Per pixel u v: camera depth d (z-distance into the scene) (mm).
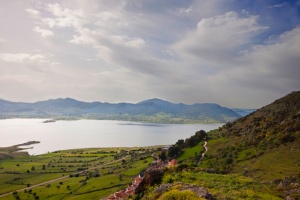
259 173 112938
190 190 34188
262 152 145750
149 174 47031
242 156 150500
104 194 157875
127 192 103312
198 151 187750
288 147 138500
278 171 108688
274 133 163375
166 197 32406
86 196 161875
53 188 192750
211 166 149250
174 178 45312
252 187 42500
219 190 38906
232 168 137375
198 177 45812
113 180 185375
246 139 174375
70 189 185125
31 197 177625
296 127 157375
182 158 183250
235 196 36031
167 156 198250
